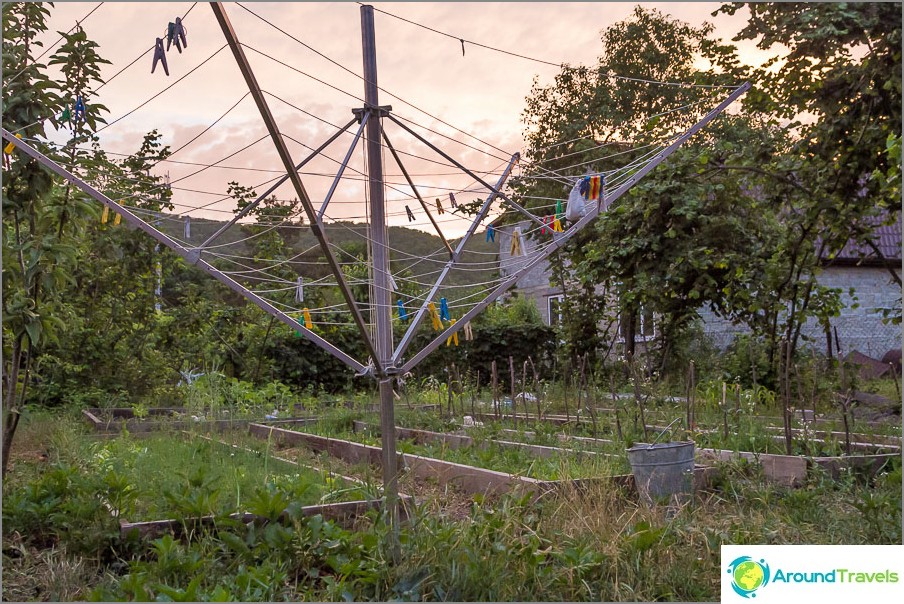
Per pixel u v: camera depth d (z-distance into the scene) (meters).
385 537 3.97
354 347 13.91
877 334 17.31
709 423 7.93
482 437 7.78
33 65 5.56
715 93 8.20
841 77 7.38
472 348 14.99
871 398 9.71
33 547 4.20
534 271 20.84
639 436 7.43
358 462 7.25
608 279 11.87
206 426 8.88
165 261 11.33
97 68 5.74
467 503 5.52
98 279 10.54
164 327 12.05
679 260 10.42
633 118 18.50
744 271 9.91
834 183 7.85
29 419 8.10
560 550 3.98
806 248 8.32
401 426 9.03
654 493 5.30
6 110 5.39
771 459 6.20
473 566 3.64
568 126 17.73
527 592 3.58
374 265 4.59
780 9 7.35
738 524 4.59
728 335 15.68
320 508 4.59
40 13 5.86
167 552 3.76
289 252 12.66
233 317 13.06
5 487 5.08
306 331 4.59
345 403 11.68
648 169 5.33
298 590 3.70
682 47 18.44
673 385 11.77
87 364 10.63
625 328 13.29
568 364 13.64
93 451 6.58
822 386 9.07
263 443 7.97
